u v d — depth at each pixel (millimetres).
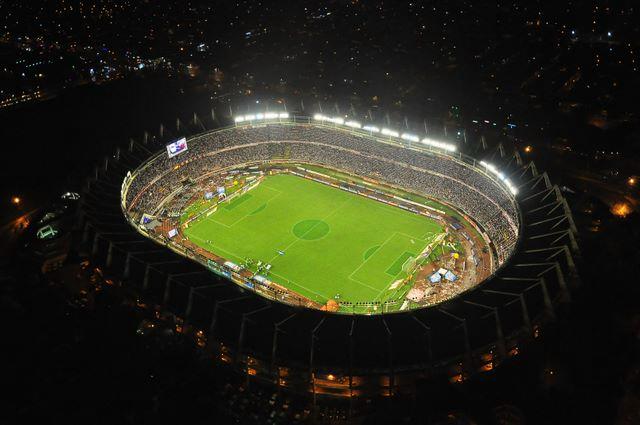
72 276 98625
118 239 102188
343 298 101938
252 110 157625
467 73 175250
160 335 84500
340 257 113312
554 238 98250
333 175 140875
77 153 132750
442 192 127938
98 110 150625
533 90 161875
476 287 90250
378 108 158000
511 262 94875
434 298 100250
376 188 134750
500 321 81000
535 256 95125
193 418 71375
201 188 136500
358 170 140125
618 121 145250
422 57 188625
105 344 80875
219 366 80062
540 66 175875
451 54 189375
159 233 119875
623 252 96688
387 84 172625
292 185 138375
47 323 84875
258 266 110562
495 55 185750
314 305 100000
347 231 121188
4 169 126750
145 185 129750
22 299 90375
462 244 114750
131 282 91812
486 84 167750
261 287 103438
